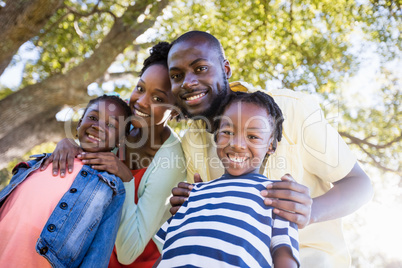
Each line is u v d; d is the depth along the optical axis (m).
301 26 7.74
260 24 7.66
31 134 6.70
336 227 1.99
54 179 1.82
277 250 1.42
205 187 1.69
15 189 1.82
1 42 5.10
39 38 7.73
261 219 1.47
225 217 1.46
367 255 8.26
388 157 7.77
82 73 6.24
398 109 7.73
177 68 1.91
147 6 6.78
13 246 1.60
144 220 2.03
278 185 1.54
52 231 1.66
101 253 1.75
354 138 7.79
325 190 2.11
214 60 1.92
